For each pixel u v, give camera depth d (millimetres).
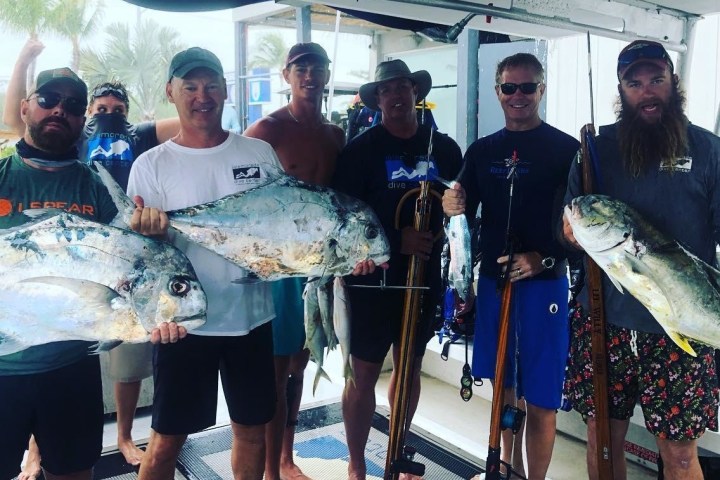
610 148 2244
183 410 2279
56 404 2107
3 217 2043
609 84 4238
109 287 1838
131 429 3311
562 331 2705
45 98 2053
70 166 2166
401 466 2482
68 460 2152
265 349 2445
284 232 2152
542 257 2662
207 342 2299
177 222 2076
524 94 2668
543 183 2682
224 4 2654
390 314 2922
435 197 2836
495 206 2775
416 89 3062
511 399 2949
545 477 3037
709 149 2119
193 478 3049
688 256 1909
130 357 3184
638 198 2168
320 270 2213
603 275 2277
